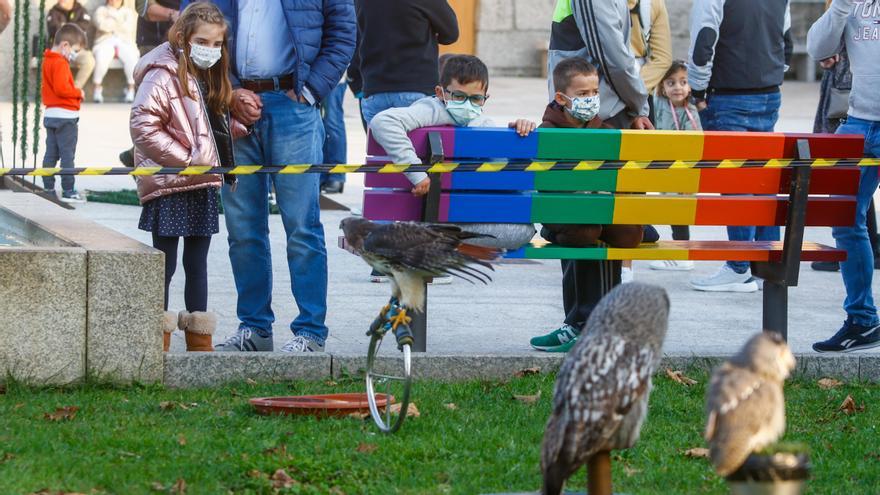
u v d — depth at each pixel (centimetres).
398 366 1046
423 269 786
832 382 1071
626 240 1102
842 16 1176
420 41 1555
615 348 612
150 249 983
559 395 621
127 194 2159
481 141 1038
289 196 1112
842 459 861
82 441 823
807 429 931
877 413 981
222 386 1007
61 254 951
